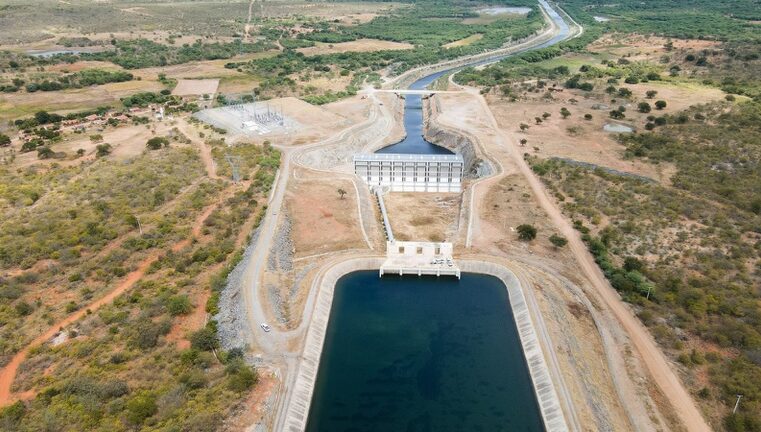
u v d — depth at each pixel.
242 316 100.00
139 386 80.69
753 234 126.94
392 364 97.44
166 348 89.56
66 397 77.00
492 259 126.00
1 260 111.75
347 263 125.25
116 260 115.50
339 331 106.94
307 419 84.12
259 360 89.75
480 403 88.62
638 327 100.69
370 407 87.44
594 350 95.12
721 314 99.62
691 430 78.62
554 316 103.69
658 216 138.62
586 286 114.19
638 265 115.50
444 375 94.75
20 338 90.69
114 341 91.00
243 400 79.44
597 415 81.19
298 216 145.75
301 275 118.19
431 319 110.31
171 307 97.88
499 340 103.94
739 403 80.94
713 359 90.38
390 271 123.62
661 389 86.06
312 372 91.75
